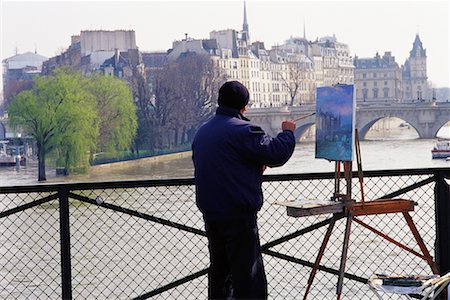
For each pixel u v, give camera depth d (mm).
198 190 5195
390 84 157500
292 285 9141
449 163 69500
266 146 5082
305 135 91000
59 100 82062
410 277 5570
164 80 104938
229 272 5336
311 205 5895
